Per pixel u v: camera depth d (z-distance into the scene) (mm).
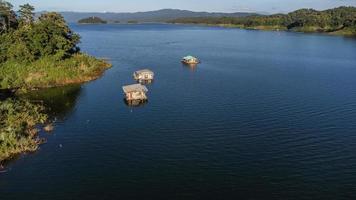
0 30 145750
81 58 141125
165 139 73438
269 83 120500
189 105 95000
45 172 61000
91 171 61375
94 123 82375
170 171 61125
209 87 114562
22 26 148750
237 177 59094
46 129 77875
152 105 95188
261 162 63781
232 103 96688
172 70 143750
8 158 65438
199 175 59781
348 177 58938
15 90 107125
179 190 55688
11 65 122125
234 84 119000
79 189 56156
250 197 53781
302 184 57062
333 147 69438
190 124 81250
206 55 189375
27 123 79562
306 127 79250
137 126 80438
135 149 69188
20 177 59438
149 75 123750
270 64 161000
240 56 186875
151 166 62875
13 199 53562
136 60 168000
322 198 53500
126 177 59469
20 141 69312
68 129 78875
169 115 87312
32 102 97625
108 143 71875
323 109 91500
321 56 188500
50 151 68438
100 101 99125
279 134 75500
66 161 64688
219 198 53625
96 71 134875
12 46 128125
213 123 81750
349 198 53531
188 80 125000
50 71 121938
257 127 79250
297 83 120938
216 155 66438
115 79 125562
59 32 139250
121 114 88312
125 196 54281
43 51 131000
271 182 57594
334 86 116750
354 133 75812
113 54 187375
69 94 106125
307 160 64438
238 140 72688
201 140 72750
